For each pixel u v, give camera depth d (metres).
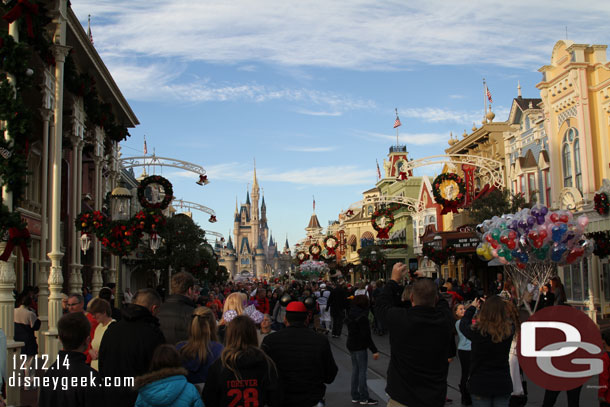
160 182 20.36
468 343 10.05
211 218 47.31
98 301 7.48
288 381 5.82
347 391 11.82
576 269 25.66
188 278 7.39
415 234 51.97
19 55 9.83
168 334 6.91
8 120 9.52
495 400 6.58
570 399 8.38
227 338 5.52
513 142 32.22
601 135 24.50
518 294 13.11
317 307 19.62
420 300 5.84
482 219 27.83
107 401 5.60
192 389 5.12
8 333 9.38
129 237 14.89
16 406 9.30
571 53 25.42
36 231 20.70
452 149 41.81
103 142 21.78
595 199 20.30
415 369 5.72
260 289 18.31
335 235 81.19
